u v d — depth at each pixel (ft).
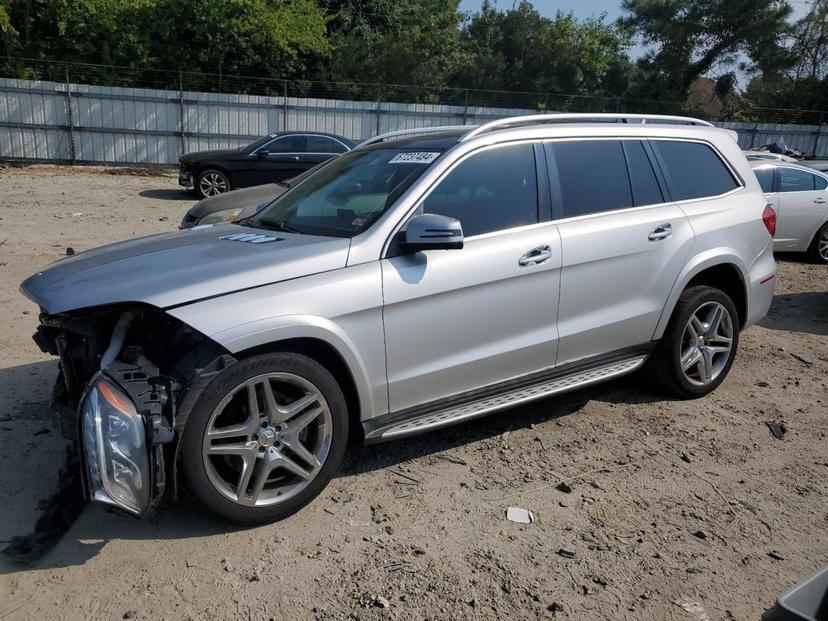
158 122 78.95
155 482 10.11
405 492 12.51
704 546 11.17
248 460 10.92
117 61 90.17
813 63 114.73
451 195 13.03
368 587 9.95
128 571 10.18
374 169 14.11
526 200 13.94
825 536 11.55
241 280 10.98
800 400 17.46
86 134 77.25
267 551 10.72
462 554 10.77
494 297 13.14
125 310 11.29
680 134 16.92
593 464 13.75
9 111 74.74
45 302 11.02
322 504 12.05
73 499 11.93
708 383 17.16
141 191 56.75
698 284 17.08
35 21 88.53
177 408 10.27
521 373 13.99
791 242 36.32
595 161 15.17
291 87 92.38
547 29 123.44
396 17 118.21
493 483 12.91
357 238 12.09
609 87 127.54
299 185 15.83
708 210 16.65
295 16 97.09
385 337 11.99
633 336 15.55
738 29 111.34
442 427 12.87
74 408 11.46
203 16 90.07
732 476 13.46
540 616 9.50
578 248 14.20
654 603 9.82
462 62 118.83
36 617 9.21
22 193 51.29
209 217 28.14
